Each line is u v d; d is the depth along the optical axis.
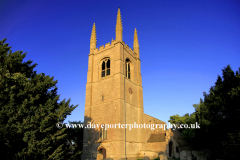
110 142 40.34
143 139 47.25
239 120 23.77
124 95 44.31
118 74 44.25
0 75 20.59
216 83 29.61
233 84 25.25
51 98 26.61
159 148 46.06
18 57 23.98
